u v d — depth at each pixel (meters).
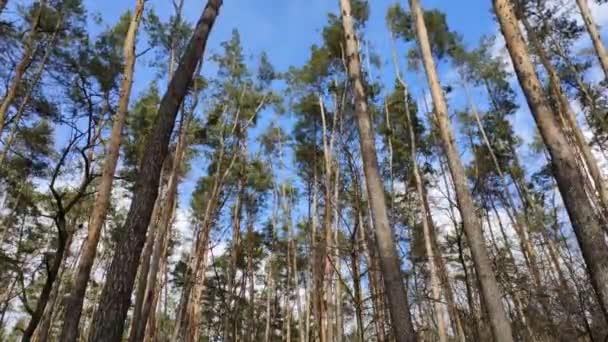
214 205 16.03
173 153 15.05
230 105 16.72
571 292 8.98
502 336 6.47
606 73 10.59
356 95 8.10
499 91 18.92
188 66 5.89
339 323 12.43
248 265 20.47
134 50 9.82
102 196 8.25
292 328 25.38
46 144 14.82
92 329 4.29
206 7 6.57
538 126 6.30
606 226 11.11
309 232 16.94
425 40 9.23
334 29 15.27
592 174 11.81
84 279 7.34
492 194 18.78
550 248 13.89
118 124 9.05
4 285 20.38
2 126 11.43
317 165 16.91
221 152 16.14
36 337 18.67
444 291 13.24
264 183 18.92
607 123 13.61
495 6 7.29
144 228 4.83
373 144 7.68
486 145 18.77
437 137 16.31
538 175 18.56
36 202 18.14
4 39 11.91
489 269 7.02
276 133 19.70
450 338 15.38
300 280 23.02
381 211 7.05
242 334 20.20
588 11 11.19
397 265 6.68
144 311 10.66
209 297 19.31
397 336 6.19
